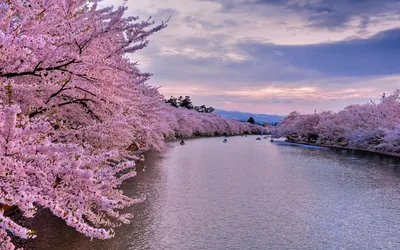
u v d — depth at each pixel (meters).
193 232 12.27
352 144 52.16
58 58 6.64
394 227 13.65
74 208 4.93
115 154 5.54
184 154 38.38
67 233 10.62
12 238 9.80
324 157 39.28
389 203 17.39
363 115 53.28
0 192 3.96
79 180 5.00
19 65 6.20
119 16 8.82
